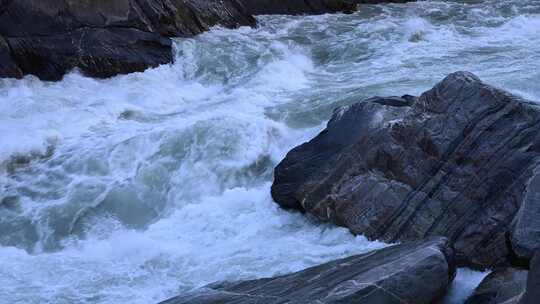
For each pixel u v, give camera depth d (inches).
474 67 626.5
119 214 460.4
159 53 700.7
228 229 424.2
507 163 368.8
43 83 648.4
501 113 382.6
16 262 404.2
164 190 475.5
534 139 369.4
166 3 746.2
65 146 519.2
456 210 374.3
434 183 384.5
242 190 461.7
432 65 652.7
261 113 560.7
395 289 294.8
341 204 403.9
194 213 444.1
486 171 373.1
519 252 319.9
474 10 903.1
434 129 392.2
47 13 667.4
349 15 912.3
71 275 386.9
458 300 321.4
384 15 906.7
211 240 415.2
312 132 517.3
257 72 674.2
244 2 889.5
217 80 676.1
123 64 677.3
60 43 663.8
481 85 392.8
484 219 365.1
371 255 332.8
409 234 380.2
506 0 974.4
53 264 400.2
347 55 721.0
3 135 523.8
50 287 374.0
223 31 788.0
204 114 575.5
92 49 671.8
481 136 380.5
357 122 445.4
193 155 490.0
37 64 654.5
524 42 723.4
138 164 487.5
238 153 487.8
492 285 314.3
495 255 356.2
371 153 406.6
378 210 392.2
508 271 321.7
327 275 317.7
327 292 293.1
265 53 709.3
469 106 390.0
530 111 376.8
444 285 307.3
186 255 398.6
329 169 418.6
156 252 403.9
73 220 452.8
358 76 647.1
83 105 597.0
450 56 679.1
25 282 379.2
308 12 919.7
